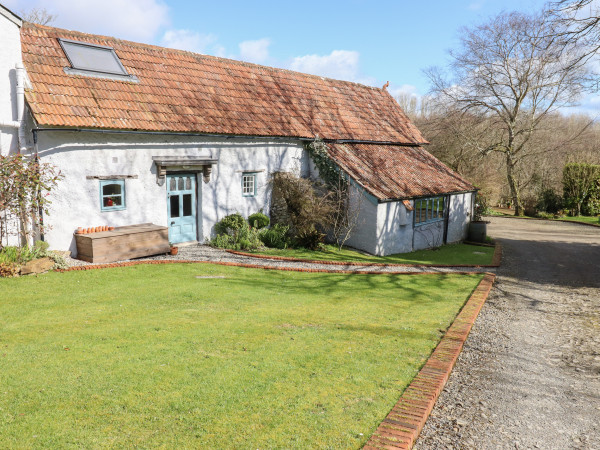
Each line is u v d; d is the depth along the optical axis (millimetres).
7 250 10086
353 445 3850
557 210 40594
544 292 11438
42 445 3650
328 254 15805
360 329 7203
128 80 13859
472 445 4238
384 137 21672
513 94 36469
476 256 18562
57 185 11047
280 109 17875
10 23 10359
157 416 4156
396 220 17828
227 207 15641
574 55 13344
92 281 9797
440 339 6891
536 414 4930
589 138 42156
